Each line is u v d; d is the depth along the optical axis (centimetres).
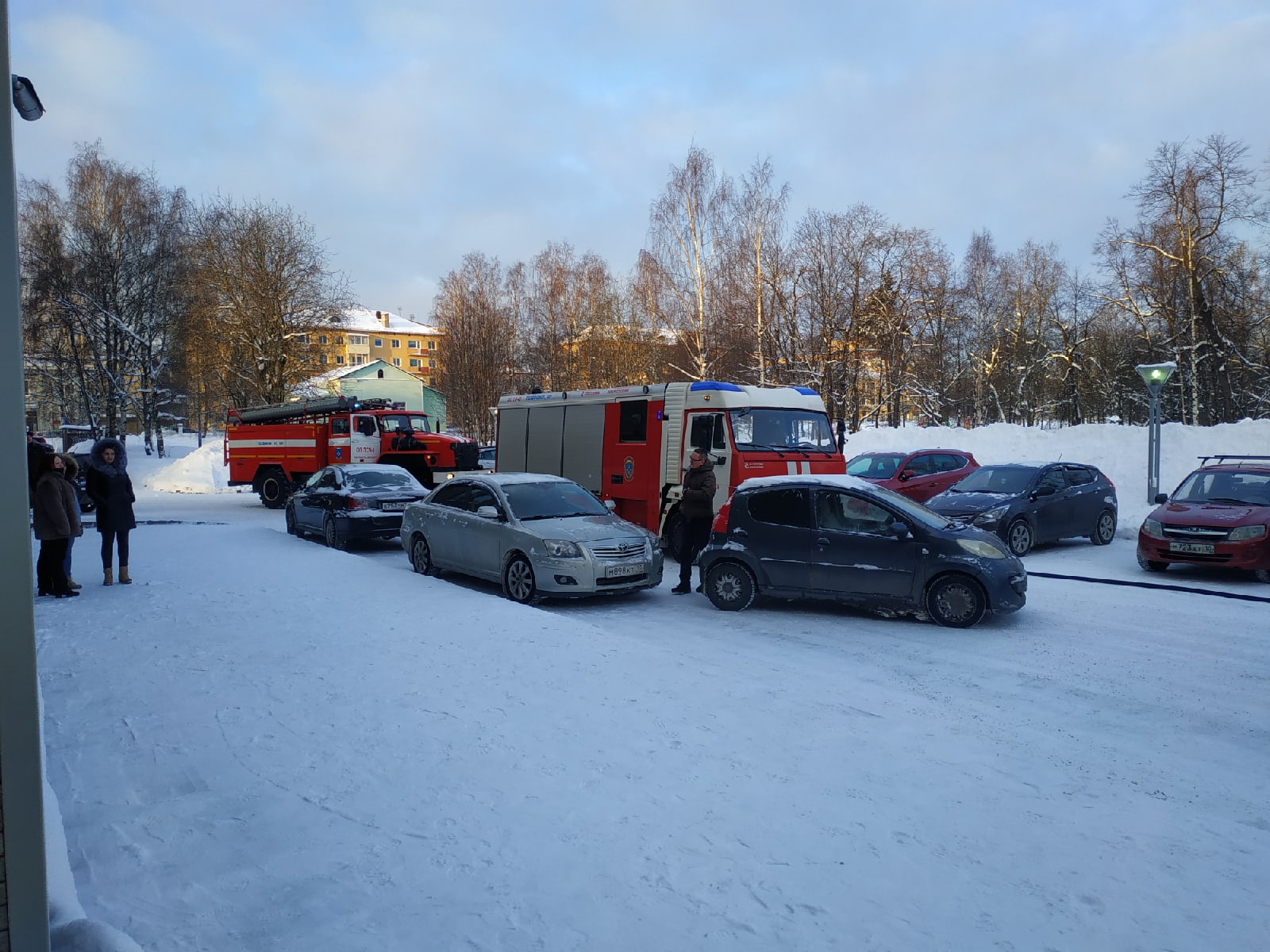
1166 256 3662
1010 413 5025
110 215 4259
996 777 440
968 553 834
